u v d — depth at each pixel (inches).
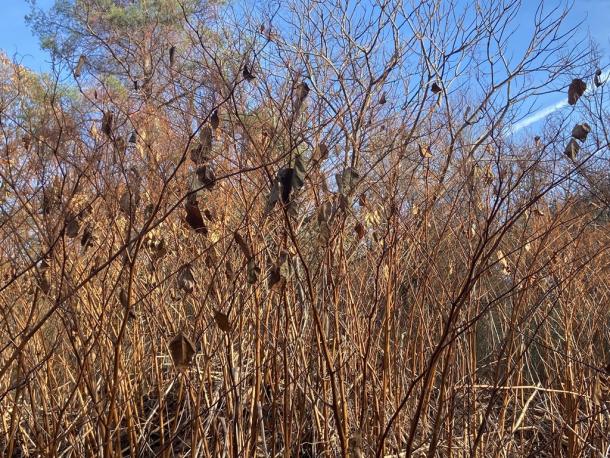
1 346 115.2
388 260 130.3
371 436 122.1
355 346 125.0
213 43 147.2
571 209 159.3
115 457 116.7
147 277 126.7
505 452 138.3
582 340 163.0
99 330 106.3
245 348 131.4
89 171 117.0
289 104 126.6
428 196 138.3
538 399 173.6
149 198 121.9
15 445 134.9
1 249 118.2
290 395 124.7
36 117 129.2
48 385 127.0
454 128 145.5
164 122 134.9
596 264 158.6
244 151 119.3
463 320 136.1
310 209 133.8
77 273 124.8
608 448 136.8
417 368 138.1
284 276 103.7
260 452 133.1
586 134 102.6
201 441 120.7
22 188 118.3
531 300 148.0
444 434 132.5
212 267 124.8
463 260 140.4
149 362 146.3
